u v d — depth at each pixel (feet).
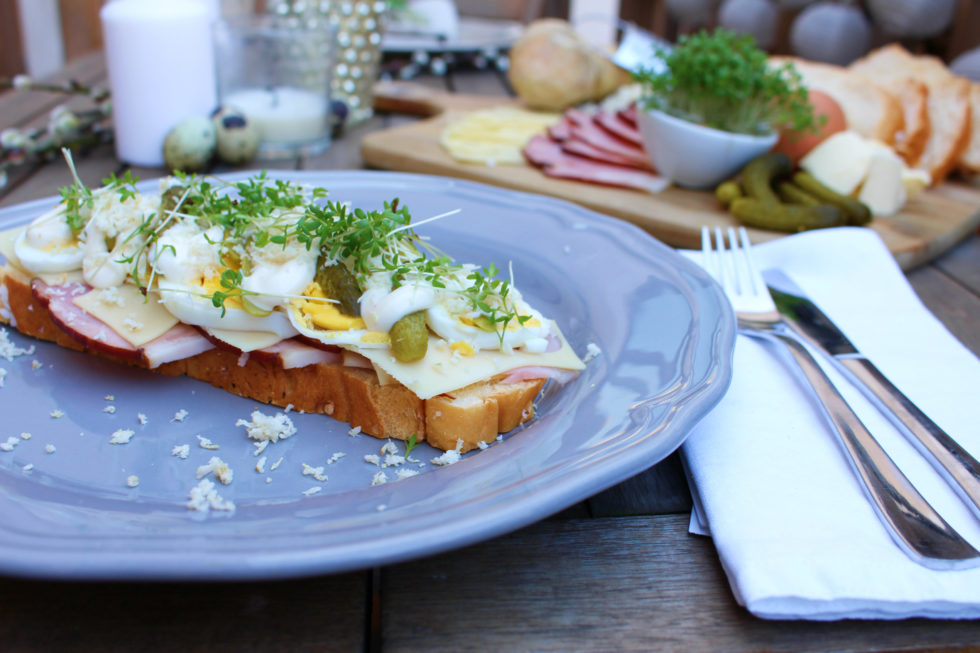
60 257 1.59
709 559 1.19
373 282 1.46
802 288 1.77
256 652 1.01
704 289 1.56
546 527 1.24
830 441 1.38
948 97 2.41
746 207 2.00
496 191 1.87
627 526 1.24
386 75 3.14
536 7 4.37
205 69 2.26
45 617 1.04
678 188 2.24
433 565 1.15
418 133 2.46
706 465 1.30
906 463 1.32
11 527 0.99
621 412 1.31
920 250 1.97
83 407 1.47
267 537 0.99
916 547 1.11
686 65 2.17
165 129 2.24
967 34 3.50
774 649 1.05
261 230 1.50
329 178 1.90
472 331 1.46
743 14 3.89
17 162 2.23
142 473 1.32
